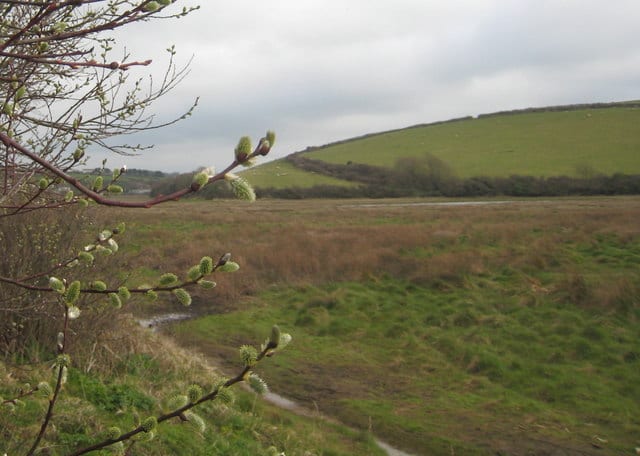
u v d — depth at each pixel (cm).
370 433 654
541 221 2203
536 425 682
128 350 646
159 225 2291
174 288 187
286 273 1429
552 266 1398
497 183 5222
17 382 468
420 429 673
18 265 509
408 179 5550
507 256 1475
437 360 888
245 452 522
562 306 1073
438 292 1239
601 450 622
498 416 708
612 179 4878
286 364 870
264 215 2917
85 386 517
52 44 286
